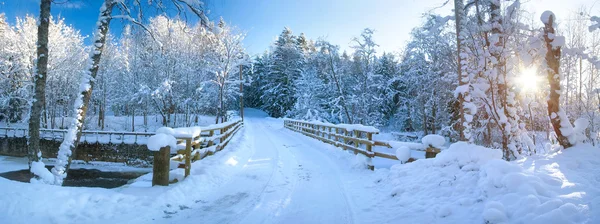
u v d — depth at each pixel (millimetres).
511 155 6477
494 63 6156
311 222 3949
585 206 2672
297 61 43000
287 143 14258
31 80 19703
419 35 18375
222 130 11094
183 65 23953
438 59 17406
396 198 4637
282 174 6941
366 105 24312
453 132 15516
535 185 3271
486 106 6863
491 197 3494
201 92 26719
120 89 26422
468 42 6605
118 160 16922
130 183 5590
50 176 5395
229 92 29172
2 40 19031
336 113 29250
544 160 4371
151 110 28141
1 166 15766
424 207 3949
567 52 5738
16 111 24000
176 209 4336
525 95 7059
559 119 4961
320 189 5637
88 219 3572
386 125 32281
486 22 6535
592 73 11453
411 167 5562
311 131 16828
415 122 24469
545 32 5102
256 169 7477
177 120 30172
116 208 3930
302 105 33219
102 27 6430
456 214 3477
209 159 7715
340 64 26656
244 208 4480
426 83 19422
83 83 6336
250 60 28328
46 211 3400
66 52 22094
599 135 9453
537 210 2812
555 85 5023
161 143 5016
